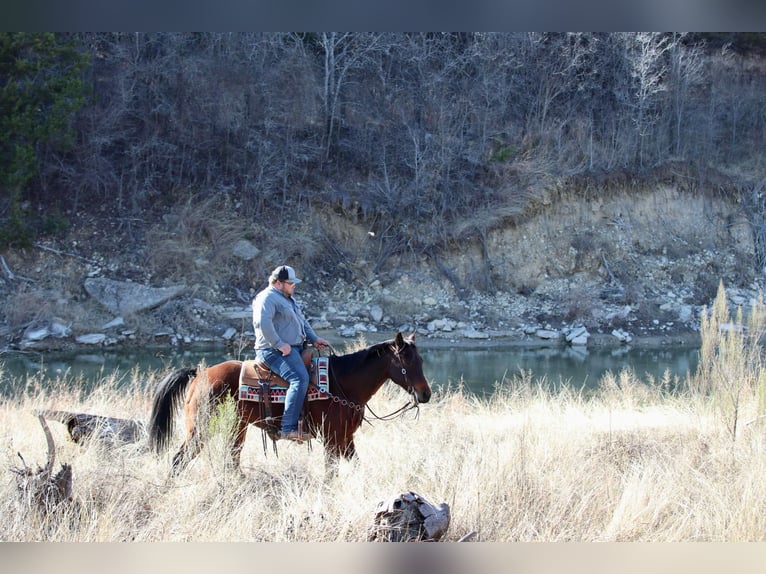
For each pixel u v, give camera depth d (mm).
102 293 23766
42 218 25594
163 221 26719
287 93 29828
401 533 5453
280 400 6867
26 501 5660
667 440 8781
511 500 6184
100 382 13141
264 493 6309
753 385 9281
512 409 11383
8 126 23828
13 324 22438
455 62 31734
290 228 27641
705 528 5895
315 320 24875
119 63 28188
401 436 8633
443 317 26172
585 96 32281
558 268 28859
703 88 34938
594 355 23156
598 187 30578
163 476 6730
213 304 24750
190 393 7012
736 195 32594
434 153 29781
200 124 28688
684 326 27250
